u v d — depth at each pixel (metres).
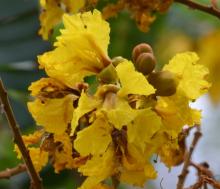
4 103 0.47
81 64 0.47
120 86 0.47
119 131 0.45
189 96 0.47
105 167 0.46
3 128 0.73
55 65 0.46
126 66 0.45
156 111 0.46
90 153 0.45
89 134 0.45
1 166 0.72
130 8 0.56
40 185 0.48
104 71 0.46
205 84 0.47
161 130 0.46
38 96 0.47
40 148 0.48
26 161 0.48
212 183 0.50
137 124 0.45
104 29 0.46
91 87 0.56
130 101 0.46
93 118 0.45
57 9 0.56
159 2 0.56
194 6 0.57
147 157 0.46
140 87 0.45
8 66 0.73
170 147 0.47
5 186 0.72
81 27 0.46
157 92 0.46
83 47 0.46
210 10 0.57
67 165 0.48
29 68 0.73
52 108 0.46
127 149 0.45
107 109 0.45
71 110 0.46
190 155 0.53
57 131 0.46
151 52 0.48
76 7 0.55
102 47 0.47
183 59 0.47
